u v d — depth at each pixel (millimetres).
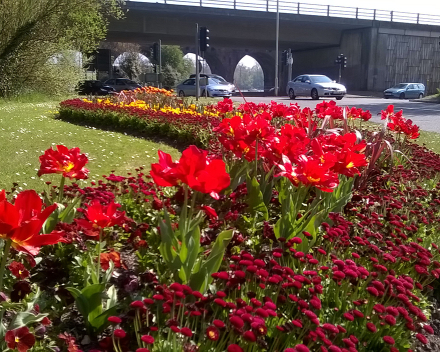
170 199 3768
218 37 46469
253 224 3346
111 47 69312
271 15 44344
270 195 3705
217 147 6555
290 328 2066
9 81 22266
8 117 13930
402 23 47219
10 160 7391
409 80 48812
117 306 2279
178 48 67750
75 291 2219
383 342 2336
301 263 2771
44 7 22391
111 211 2471
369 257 3000
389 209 3857
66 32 24328
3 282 2549
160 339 2018
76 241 2828
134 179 4496
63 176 3145
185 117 10922
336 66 50938
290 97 31641
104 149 8844
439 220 3998
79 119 13930
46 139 9789
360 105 25094
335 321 2371
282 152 3410
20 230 1673
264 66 66875
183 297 2016
